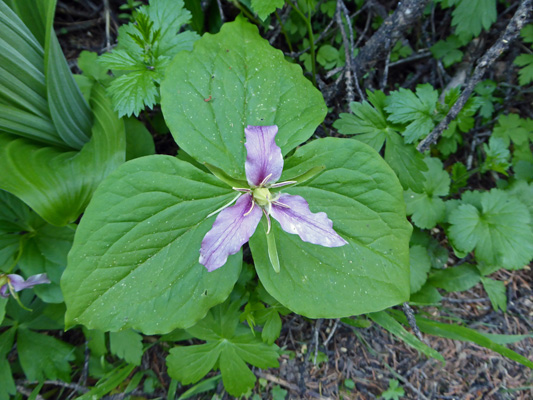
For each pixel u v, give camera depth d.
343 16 0.45
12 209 0.33
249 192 0.23
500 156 0.39
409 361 0.38
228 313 0.34
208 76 0.29
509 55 0.45
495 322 0.40
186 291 0.28
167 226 0.28
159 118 0.42
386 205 0.29
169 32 0.33
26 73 0.28
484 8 0.38
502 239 0.36
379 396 0.37
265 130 0.22
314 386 0.37
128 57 0.32
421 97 0.36
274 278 0.28
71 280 0.26
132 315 0.27
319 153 0.29
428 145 0.37
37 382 0.36
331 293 0.28
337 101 0.44
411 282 0.37
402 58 0.47
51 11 0.25
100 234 0.26
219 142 0.29
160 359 0.38
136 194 0.27
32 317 0.35
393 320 0.35
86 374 0.35
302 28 0.44
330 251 0.29
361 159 0.29
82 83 0.37
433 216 0.38
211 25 0.43
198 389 0.36
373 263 0.29
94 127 0.33
